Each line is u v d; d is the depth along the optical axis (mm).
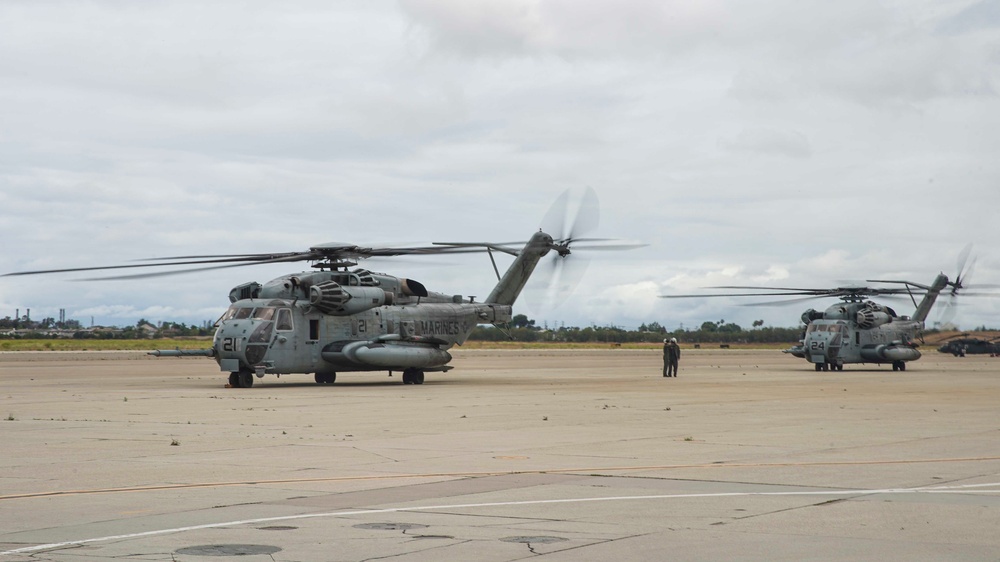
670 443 19156
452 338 43594
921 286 62156
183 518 11367
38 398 31188
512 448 18219
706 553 9680
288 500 12586
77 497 12773
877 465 15969
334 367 39812
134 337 163250
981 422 23938
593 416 25469
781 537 10422
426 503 12391
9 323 174375
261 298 39188
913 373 57625
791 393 36031
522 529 10805
